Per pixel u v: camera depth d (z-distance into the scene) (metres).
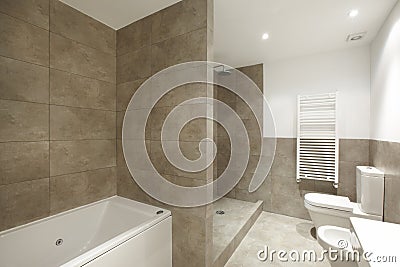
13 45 1.38
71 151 1.74
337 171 2.50
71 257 1.65
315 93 2.67
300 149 2.73
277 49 2.54
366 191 1.91
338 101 2.51
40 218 1.54
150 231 1.49
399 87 1.53
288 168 2.87
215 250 1.78
